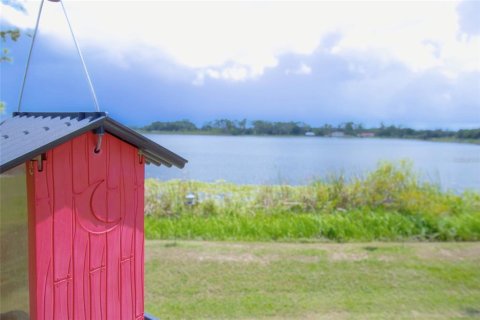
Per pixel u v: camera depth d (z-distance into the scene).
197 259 5.42
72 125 1.53
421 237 6.49
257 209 7.64
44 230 1.42
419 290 4.45
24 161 1.29
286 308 4.02
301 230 6.66
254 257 5.52
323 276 4.85
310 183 8.27
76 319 1.54
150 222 7.08
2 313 1.48
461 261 5.36
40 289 1.41
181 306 4.05
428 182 8.14
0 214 1.49
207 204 7.66
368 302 4.15
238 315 3.88
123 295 1.73
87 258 1.58
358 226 6.70
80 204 1.54
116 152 1.68
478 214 7.02
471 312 3.92
